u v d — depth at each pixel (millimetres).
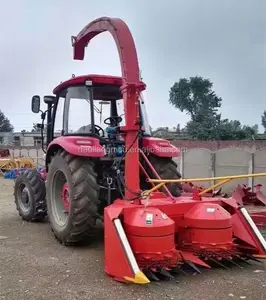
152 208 4242
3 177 18391
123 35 4816
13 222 7168
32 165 19391
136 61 4777
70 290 3857
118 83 5910
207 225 4375
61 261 4762
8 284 4035
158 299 3639
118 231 4000
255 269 4461
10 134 63406
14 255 5031
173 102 56531
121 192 5156
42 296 3725
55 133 6652
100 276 4227
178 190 5891
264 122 62281
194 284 3992
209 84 55406
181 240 4570
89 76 5738
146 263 4000
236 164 11234
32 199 7000
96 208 5129
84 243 5453
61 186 5777
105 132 5852
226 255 4402
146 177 5215
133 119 4734
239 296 3695
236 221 4746
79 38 6227
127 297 3686
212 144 20656
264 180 10508
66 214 5480
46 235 6109
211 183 11664
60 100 6520
